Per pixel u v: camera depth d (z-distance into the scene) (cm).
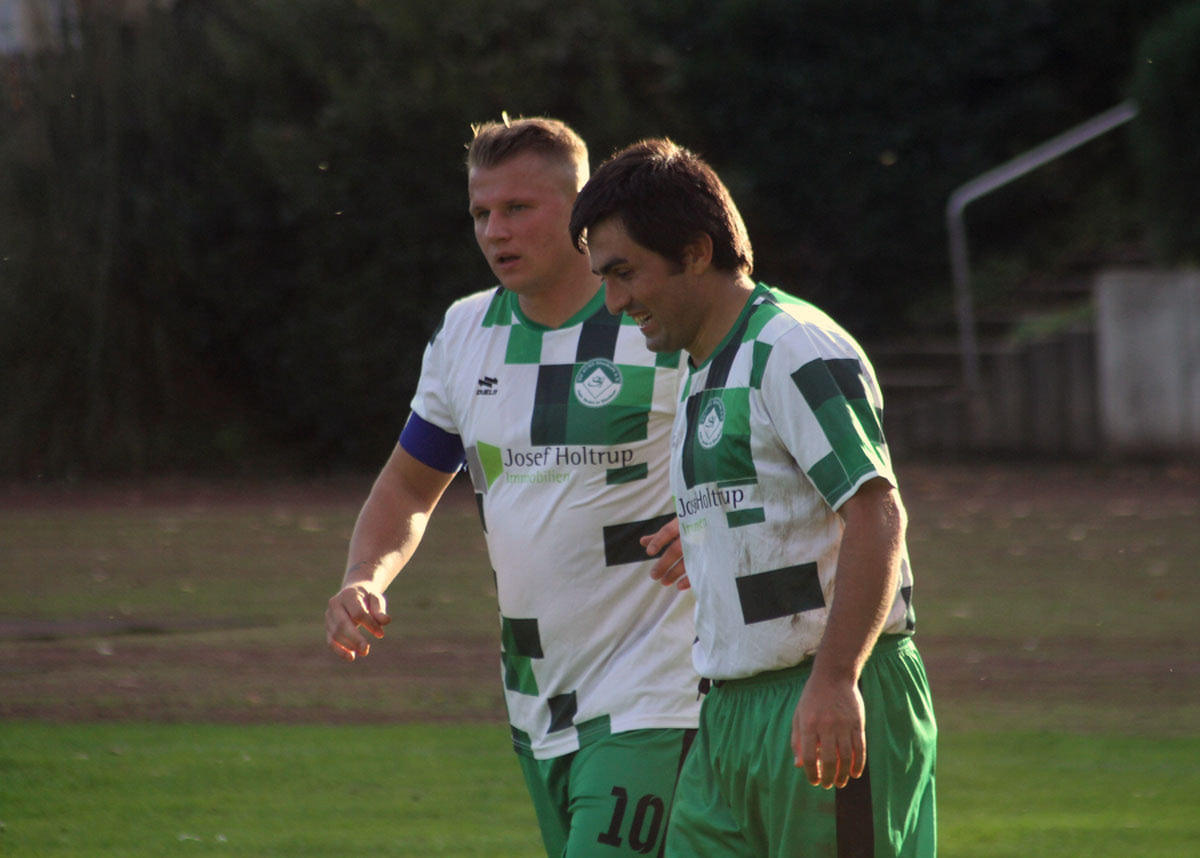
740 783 1098
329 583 3772
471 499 5459
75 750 2269
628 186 1084
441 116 6000
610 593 1297
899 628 1087
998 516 4744
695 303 1101
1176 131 5938
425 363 1421
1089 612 3275
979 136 6950
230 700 2603
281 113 6256
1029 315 6706
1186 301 5953
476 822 1923
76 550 4272
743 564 1079
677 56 6988
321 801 2012
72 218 6181
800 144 6975
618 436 1289
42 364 6206
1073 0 7100
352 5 6269
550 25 6269
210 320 6312
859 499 1020
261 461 6250
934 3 6894
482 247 1325
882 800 1064
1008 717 2439
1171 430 5994
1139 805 1964
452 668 2852
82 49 6222
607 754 1283
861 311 6956
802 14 6938
